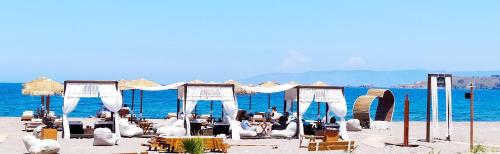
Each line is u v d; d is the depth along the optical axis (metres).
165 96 133.25
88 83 25.80
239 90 35.00
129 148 21.75
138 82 33.25
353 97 152.25
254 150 22.02
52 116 31.72
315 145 22.05
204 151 21.05
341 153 21.39
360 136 28.94
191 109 26.69
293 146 23.62
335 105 28.02
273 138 26.98
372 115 66.62
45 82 30.30
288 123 29.23
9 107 72.81
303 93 27.78
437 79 27.12
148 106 81.12
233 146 23.22
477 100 140.12
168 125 28.31
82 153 19.97
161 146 20.75
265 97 142.88
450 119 27.48
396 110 81.69
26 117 32.75
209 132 27.14
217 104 90.31
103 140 22.39
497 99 151.00
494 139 28.47
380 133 31.03
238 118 37.19
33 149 19.20
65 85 25.55
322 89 28.02
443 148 23.69
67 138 24.92
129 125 26.48
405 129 24.34
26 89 29.70
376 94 37.38
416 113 73.31
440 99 143.25
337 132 23.56
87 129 25.73
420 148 23.64
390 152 22.05
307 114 63.34
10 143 22.83
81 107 73.06
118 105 26.12
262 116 37.66
